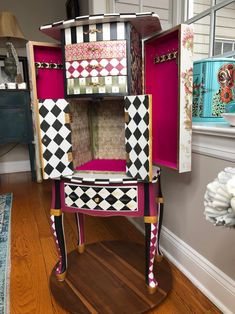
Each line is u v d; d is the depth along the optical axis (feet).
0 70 9.89
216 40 4.81
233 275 3.39
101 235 5.67
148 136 3.07
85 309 3.51
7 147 10.99
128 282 4.00
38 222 6.39
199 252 4.00
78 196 3.51
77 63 3.43
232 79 4.12
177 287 3.99
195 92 4.24
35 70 3.84
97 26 3.25
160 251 4.63
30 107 9.20
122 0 6.36
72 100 3.65
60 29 3.46
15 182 9.74
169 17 5.70
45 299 3.80
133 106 3.18
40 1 10.30
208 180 3.63
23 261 4.75
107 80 3.35
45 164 3.44
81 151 4.02
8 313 3.55
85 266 4.41
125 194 3.37
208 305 3.64
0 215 6.78
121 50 3.26
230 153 3.18
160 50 3.84
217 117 4.13
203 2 5.02
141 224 5.82
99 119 4.46
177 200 4.41
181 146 3.40
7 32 8.77
